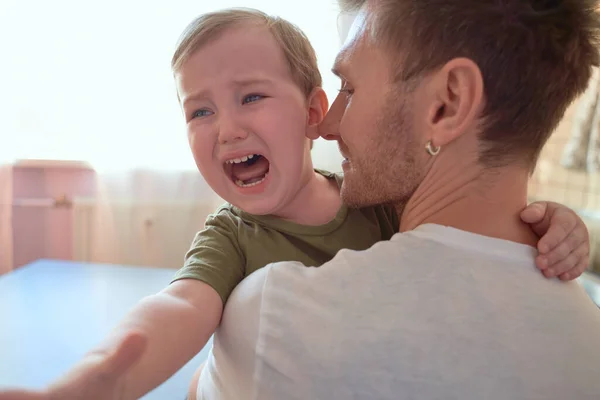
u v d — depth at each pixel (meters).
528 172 0.53
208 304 0.57
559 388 0.44
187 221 2.05
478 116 0.49
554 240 0.50
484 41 0.46
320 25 1.80
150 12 1.90
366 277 0.48
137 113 1.96
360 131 0.54
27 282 1.48
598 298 1.19
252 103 0.69
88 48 1.93
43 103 1.97
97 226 2.06
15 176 2.09
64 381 0.39
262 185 0.70
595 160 1.36
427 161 0.52
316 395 0.45
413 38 0.49
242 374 0.50
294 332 0.47
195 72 0.68
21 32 1.91
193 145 0.70
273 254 0.68
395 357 0.44
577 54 0.50
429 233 0.50
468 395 0.43
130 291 1.43
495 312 0.45
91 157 2.00
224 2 1.88
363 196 0.57
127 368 0.41
